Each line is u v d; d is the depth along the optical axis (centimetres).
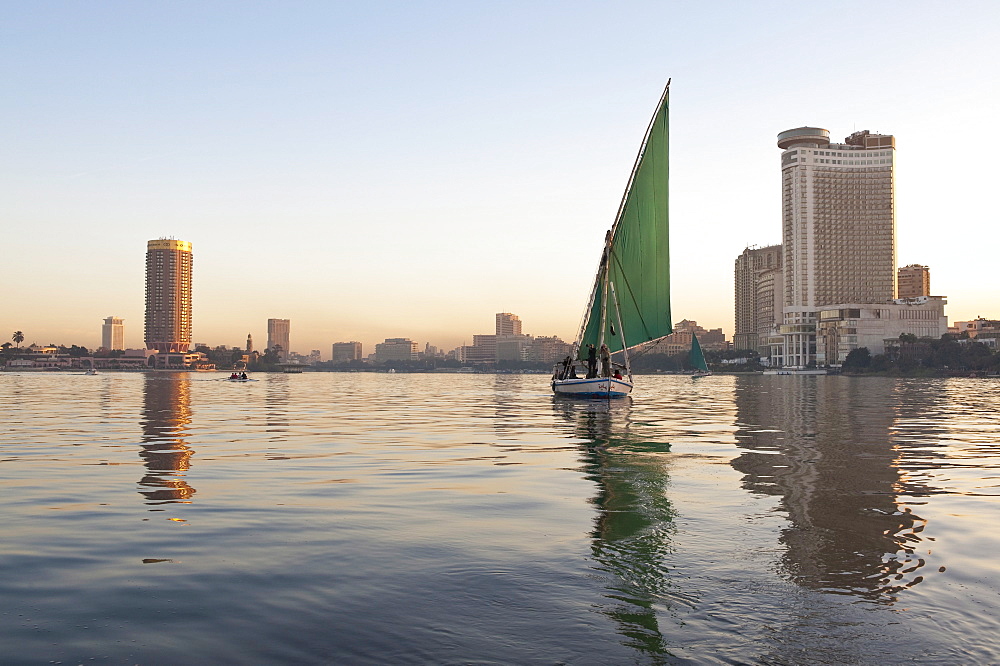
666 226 5619
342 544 1104
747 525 1209
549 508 1376
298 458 2188
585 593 860
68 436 2894
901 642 716
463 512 1344
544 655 690
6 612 816
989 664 670
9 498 1505
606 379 5734
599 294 5903
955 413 4438
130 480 1748
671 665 668
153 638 740
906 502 1412
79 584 916
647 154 5478
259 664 677
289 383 15462
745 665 667
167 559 1028
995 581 899
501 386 12419
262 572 959
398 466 2000
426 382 17088
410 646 713
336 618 789
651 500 1445
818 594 852
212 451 2378
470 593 864
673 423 3578
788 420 3784
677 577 918
